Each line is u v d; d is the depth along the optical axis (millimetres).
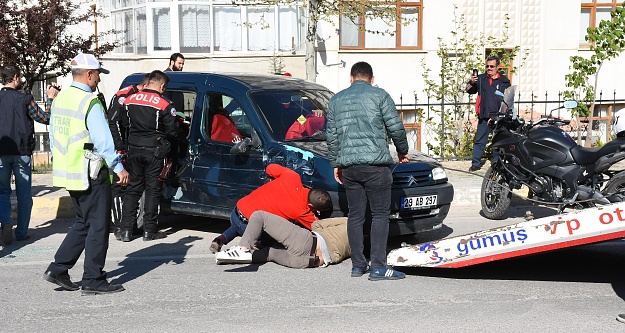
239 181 10898
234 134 11102
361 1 19422
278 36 22156
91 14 20297
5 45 18188
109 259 10328
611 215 8062
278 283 8930
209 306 8031
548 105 23531
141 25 22203
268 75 12289
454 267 8805
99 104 8258
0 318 7695
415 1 22922
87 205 8375
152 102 11062
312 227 9977
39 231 12398
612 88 23891
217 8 21734
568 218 8258
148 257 10438
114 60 23406
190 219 13414
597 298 8227
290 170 9914
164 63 21578
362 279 9094
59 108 8328
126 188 11391
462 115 19766
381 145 8844
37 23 18516
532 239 8375
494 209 12758
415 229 10445
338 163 9023
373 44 23094
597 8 24250
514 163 11930
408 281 8977
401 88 23047
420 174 10523
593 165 11047
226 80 11516
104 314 7805
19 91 11266
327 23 22297
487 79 16250
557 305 7969
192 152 11445
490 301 8133
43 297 8461
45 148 24609
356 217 9164
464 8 23109
